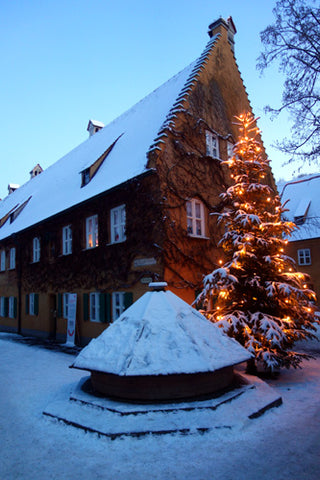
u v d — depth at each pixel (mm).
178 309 6527
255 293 8945
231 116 15867
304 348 13031
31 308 19734
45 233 18656
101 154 16547
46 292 18188
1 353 12711
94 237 14820
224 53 16219
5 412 6254
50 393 7145
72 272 15797
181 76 16531
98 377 6086
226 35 16688
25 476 4043
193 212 12758
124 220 13156
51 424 5375
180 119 12789
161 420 4938
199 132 13555
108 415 5180
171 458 4277
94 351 6262
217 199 13930
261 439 4754
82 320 14781
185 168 12539
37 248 20234
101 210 14031
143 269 11656
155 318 6188
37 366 10195
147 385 5484
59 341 16359
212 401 5359
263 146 18078
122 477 3941
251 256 8656
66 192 18328
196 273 12219
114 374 5457
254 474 3955
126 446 4535
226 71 16125
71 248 16547
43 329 18234
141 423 4867
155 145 11781
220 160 14359
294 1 8617
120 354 5762
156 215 11391
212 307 12641
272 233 9250
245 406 5469
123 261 12586
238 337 8633
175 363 5461
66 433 5008
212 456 4316
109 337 6359
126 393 5609
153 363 5457
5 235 23484
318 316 8844
